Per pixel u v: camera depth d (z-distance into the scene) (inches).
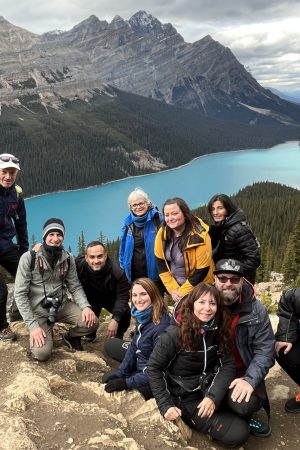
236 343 82.3
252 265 104.6
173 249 103.6
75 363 101.4
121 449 67.0
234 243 105.5
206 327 76.1
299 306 85.5
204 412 75.2
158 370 78.4
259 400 79.9
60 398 85.3
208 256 99.8
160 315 85.8
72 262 108.3
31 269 102.5
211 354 77.7
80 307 108.3
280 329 89.1
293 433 85.7
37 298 105.1
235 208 107.0
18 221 124.4
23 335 114.4
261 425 83.5
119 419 75.9
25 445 65.1
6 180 113.4
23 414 75.1
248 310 81.4
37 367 95.7
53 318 102.5
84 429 71.9
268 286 451.2
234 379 80.3
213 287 75.8
